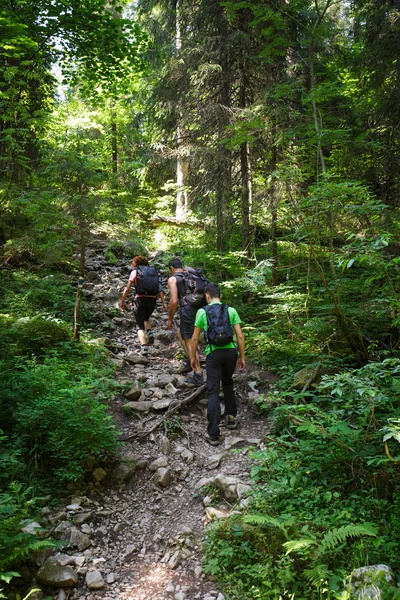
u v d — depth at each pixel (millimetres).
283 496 3975
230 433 5328
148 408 5613
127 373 6590
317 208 5562
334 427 4004
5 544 3182
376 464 3828
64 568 3340
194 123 10078
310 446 4422
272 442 4816
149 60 11422
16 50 8875
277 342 7246
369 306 6289
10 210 10211
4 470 4137
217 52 9484
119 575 3451
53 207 9727
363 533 3277
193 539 3777
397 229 6742
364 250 4551
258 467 4207
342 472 4129
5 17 8359
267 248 9141
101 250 12180
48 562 3379
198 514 4082
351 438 4223
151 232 14148
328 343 6445
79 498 4145
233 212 9922
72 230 10945
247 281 7230
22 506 3807
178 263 6801
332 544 3059
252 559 3402
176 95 10562
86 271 10711
